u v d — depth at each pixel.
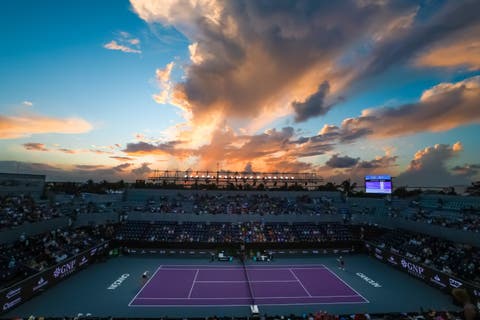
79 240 49.84
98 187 93.38
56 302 32.59
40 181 62.00
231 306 32.97
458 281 35.12
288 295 36.38
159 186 89.62
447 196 64.75
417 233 54.44
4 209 47.09
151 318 28.22
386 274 45.19
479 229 46.12
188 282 40.66
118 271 44.88
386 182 71.19
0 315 28.44
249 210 70.81
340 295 36.41
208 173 81.81
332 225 65.06
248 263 51.06
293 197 81.19
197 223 63.38
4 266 34.16
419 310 32.12
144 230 59.50
